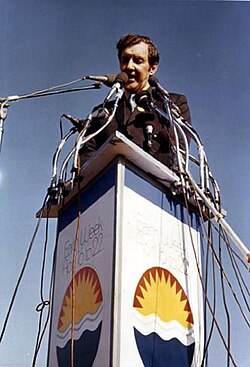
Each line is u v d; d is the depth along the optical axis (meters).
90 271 1.84
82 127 2.11
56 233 2.18
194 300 1.93
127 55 2.27
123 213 1.76
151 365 1.69
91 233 1.88
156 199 1.90
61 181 2.04
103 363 1.65
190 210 2.03
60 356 1.95
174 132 2.03
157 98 2.21
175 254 1.91
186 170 1.95
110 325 1.65
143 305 1.73
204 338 1.93
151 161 1.85
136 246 1.77
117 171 1.80
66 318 1.96
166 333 1.78
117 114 2.14
